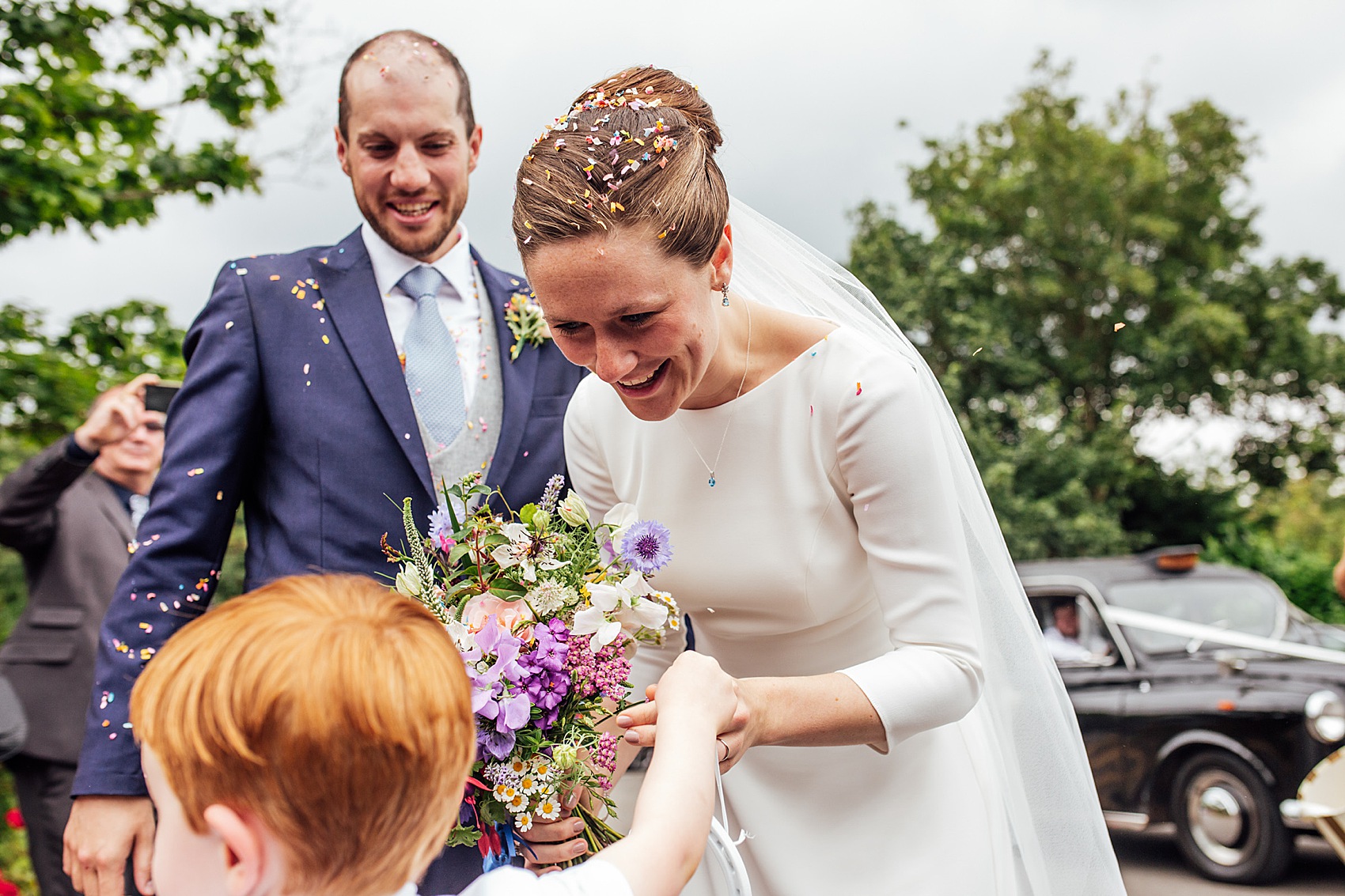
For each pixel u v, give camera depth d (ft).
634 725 4.58
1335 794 12.92
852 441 5.62
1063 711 6.37
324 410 6.59
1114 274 66.03
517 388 7.11
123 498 13.32
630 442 6.35
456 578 5.16
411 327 7.07
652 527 5.17
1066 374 67.15
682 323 4.77
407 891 3.59
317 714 3.09
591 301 4.55
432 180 6.95
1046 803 6.15
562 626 4.82
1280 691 17.56
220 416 6.48
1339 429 73.56
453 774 3.43
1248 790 17.46
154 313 23.53
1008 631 6.24
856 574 6.00
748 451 5.90
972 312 63.00
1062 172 68.28
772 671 6.34
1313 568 46.21
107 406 12.70
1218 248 73.20
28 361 22.07
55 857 12.06
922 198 74.28
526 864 4.95
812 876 5.92
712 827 4.37
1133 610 20.17
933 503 5.58
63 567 12.53
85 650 12.30
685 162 4.74
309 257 7.04
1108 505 57.00
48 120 21.07
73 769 12.01
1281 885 17.22
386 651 3.31
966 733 6.40
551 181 4.56
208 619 3.40
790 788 6.16
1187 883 17.75
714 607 6.19
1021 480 55.67
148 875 6.11
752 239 6.35
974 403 58.44
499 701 4.58
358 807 3.15
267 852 3.14
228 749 3.07
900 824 5.88
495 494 6.81
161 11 21.56
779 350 5.93
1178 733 18.24
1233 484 66.33
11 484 12.37
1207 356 69.41
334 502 6.48
